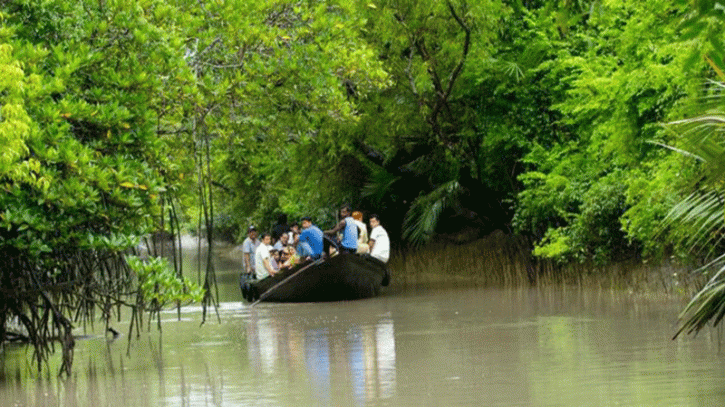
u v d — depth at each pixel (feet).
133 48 58.75
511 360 57.82
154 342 73.92
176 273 63.05
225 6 69.15
